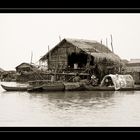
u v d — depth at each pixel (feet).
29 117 63.77
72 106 83.10
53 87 134.21
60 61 168.14
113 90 142.51
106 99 102.99
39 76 176.24
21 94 124.16
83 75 161.89
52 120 60.03
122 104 88.28
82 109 76.79
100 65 159.22
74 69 165.27
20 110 75.00
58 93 127.54
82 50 158.51
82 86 138.72
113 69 164.35
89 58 160.35
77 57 166.40
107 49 176.14
